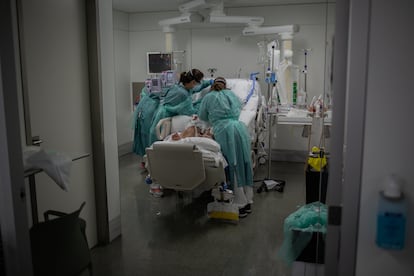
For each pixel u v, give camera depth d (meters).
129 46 6.64
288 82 5.12
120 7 6.01
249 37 6.00
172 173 3.45
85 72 2.96
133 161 6.22
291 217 2.27
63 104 2.75
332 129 1.33
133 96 6.55
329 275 1.40
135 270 2.81
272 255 3.03
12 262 1.60
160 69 6.11
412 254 1.31
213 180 3.50
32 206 2.37
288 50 5.28
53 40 2.64
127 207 4.13
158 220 3.76
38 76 2.52
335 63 1.30
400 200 1.25
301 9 5.68
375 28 1.21
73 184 2.88
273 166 5.76
